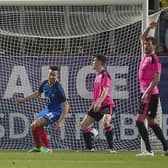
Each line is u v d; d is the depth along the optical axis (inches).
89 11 1724.9
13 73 1752.0
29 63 1744.6
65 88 1729.8
